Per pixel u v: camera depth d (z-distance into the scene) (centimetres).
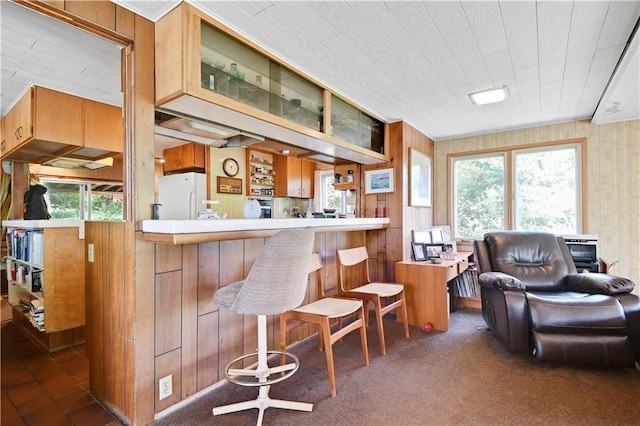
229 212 450
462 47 216
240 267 229
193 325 197
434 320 319
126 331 173
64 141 283
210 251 208
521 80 267
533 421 171
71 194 507
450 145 446
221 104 185
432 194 454
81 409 187
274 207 518
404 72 253
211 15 178
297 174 525
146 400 173
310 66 242
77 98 291
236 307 167
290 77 245
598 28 193
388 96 302
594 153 358
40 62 228
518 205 402
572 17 183
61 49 209
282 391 202
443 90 288
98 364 196
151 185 178
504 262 299
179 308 190
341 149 312
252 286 164
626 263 339
